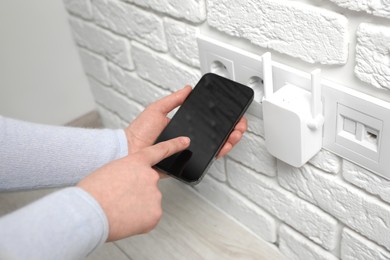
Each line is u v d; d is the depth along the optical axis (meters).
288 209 0.60
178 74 0.64
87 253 0.39
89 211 0.37
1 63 0.81
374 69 0.39
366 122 0.42
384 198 0.45
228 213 0.72
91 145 0.52
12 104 0.86
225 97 0.52
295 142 0.46
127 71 0.77
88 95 0.95
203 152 0.51
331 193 0.51
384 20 0.37
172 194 0.77
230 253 0.66
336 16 0.39
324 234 0.56
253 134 0.57
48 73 0.87
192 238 0.69
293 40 0.44
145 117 0.55
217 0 0.50
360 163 0.45
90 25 0.78
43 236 0.35
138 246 0.69
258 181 0.62
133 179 0.41
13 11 0.78
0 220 0.36
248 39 0.49
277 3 0.44
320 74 0.43
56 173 0.51
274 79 0.49
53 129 0.52
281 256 0.65
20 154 0.49
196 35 0.56
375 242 0.50
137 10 0.65
